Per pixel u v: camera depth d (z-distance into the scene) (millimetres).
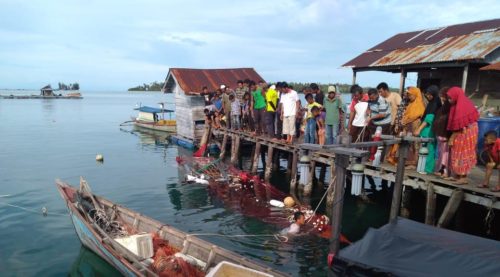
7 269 8211
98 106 75375
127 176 16266
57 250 9109
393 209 7918
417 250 4879
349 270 4879
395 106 10695
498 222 9125
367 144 6859
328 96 12000
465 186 8211
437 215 10344
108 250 7547
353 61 17328
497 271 4234
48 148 23531
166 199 12875
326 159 11984
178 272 6781
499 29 13508
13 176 16297
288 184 14594
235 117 18609
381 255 4926
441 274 4363
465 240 5254
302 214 9922
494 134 7934
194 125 22469
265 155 19500
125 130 33031
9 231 10219
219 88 21312
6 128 34250
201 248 7477
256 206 11570
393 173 9875
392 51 16438
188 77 23875
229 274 5840
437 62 13125
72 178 16016
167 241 8211
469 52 12461
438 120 8820
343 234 9883
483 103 13148
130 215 9258
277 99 15531
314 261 8234
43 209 11617
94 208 9430
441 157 9078
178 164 18422
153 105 78688
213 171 15672
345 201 12461
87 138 28109
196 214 11250
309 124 12672
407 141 7668
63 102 86500
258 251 8742
